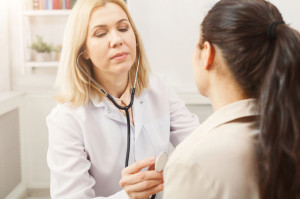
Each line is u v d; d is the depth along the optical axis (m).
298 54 0.53
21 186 2.47
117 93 1.23
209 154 0.55
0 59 2.37
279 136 0.53
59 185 1.09
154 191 0.90
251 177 0.54
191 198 0.56
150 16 2.39
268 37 0.57
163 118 1.31
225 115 0.61
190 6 2.37
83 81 1.15
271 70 0.54
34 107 2.48
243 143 0.56
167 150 1.29
